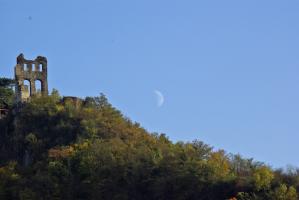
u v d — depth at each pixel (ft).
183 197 424.05
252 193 417.69
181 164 448.24
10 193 439.63
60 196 435.53
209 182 428.15
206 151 471.62
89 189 435.94
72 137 492.95
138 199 429.79
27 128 513.04
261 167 447.42
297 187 427.74
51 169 449.89
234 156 472.85
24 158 492.95
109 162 449.06
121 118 529.86
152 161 450.30
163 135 523.70
